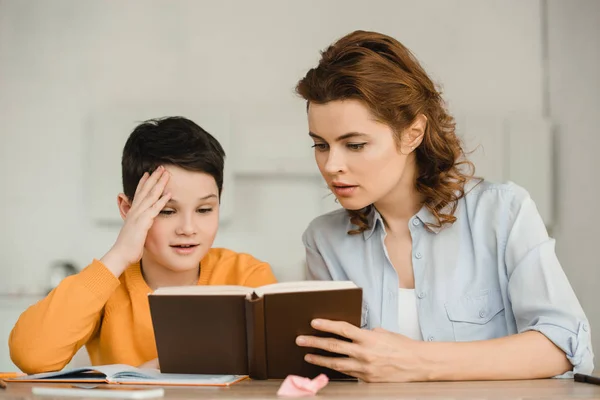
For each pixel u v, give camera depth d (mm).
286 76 3834
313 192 3750
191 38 3861
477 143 3693
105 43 3875
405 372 1315
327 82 1452
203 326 1352
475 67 3818
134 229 1646
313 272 1862
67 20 3885
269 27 3855
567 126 3771
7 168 3816
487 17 3826
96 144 3719
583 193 3744
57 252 3770
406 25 3842
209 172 1723
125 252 1632
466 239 1678
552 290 1487
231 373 1369
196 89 3844
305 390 1133
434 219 1690
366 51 1498
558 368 1388
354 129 1454
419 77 1565
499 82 3809
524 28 3809
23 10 3887
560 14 3797
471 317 1640
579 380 1332
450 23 3832
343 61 1492
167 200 1681
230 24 3857
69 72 3859
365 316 1724
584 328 1433
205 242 1734
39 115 3842
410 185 1678
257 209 3760
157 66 3857
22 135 3834
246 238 3748
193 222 1706
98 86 3855
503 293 1618
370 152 1471
